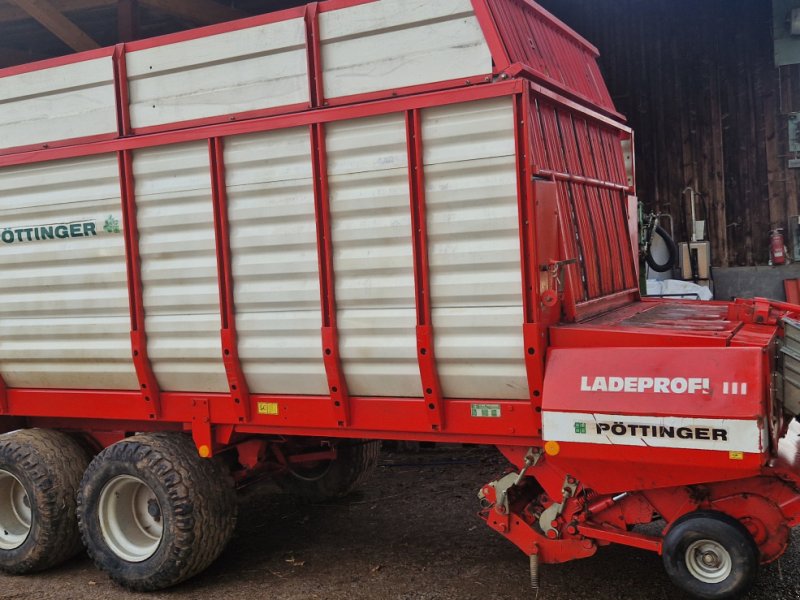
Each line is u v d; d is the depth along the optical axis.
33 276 4.64
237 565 4.75
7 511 4.98
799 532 4.62
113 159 4.35
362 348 3.84
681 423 3.19
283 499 6.05
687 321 3.95
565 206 3.95
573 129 4.32
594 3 8.98
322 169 3.82
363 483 6.25
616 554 4.54
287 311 4.02
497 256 3.51
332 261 3.85
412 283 3.70
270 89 4.00
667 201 8.81
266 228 4.02
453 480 6.25
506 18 3.76
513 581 4.25
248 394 4.24
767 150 8.41
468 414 3.74
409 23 3.69
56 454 4.77
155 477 4.29
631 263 5.23
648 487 3.40
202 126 4.12
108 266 4.43
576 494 3.65
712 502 3.40
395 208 3.71
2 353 4.81
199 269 4.18
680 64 8.69
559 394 3.42
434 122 3.59
